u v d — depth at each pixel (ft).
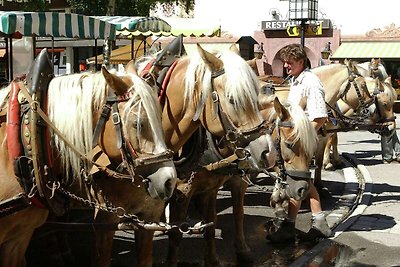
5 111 11.87
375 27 90.27
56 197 11.80
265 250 21.12
